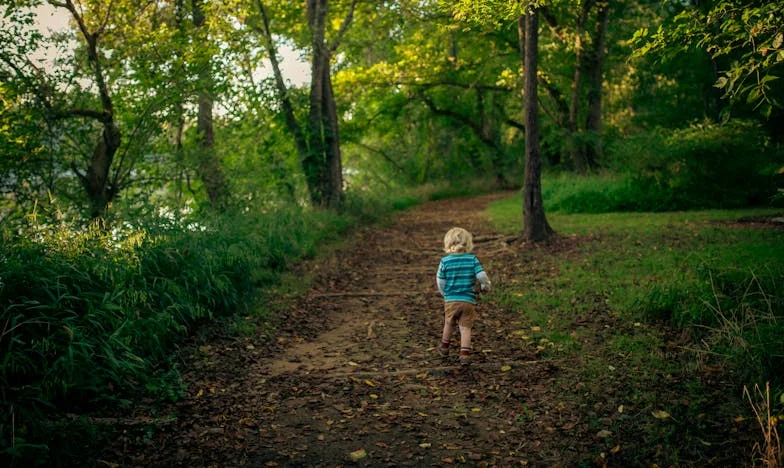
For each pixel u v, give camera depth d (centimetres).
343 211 1711
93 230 605
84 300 478
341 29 1722
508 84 2523
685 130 1627
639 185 1666
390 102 2945
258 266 897
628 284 763
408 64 2619
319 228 1338
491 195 3067
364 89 2641
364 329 691
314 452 381
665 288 632
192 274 662
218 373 528
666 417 398
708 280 605
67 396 426
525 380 493
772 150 1560
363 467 362
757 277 582
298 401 467
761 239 955
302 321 725
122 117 1149
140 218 746
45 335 430
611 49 2466
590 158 2347
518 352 565
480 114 3384
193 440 395
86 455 362
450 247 580
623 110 2798
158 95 1098
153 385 468
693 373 468
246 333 653
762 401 395
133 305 527
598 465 351
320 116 1692
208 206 1110
